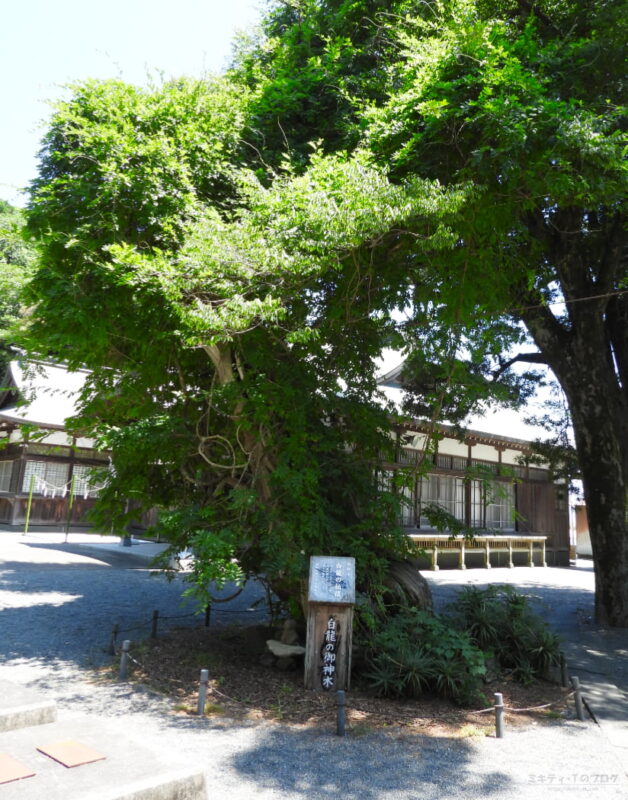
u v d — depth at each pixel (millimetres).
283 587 7422
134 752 2912
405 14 8484
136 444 6844
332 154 8023
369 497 7594
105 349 7500
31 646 7344
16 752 2871
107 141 6570
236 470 7676
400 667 6066
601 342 11234
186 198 6648
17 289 7410
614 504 11023
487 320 8398
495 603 7531
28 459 23359
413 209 5836
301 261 5762
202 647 7605
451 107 6625
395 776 4152
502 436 19656
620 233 10039
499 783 4117
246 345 7145
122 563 16062
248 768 4152
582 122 6297
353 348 7875
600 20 7910
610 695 6488
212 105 7410
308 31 9148
